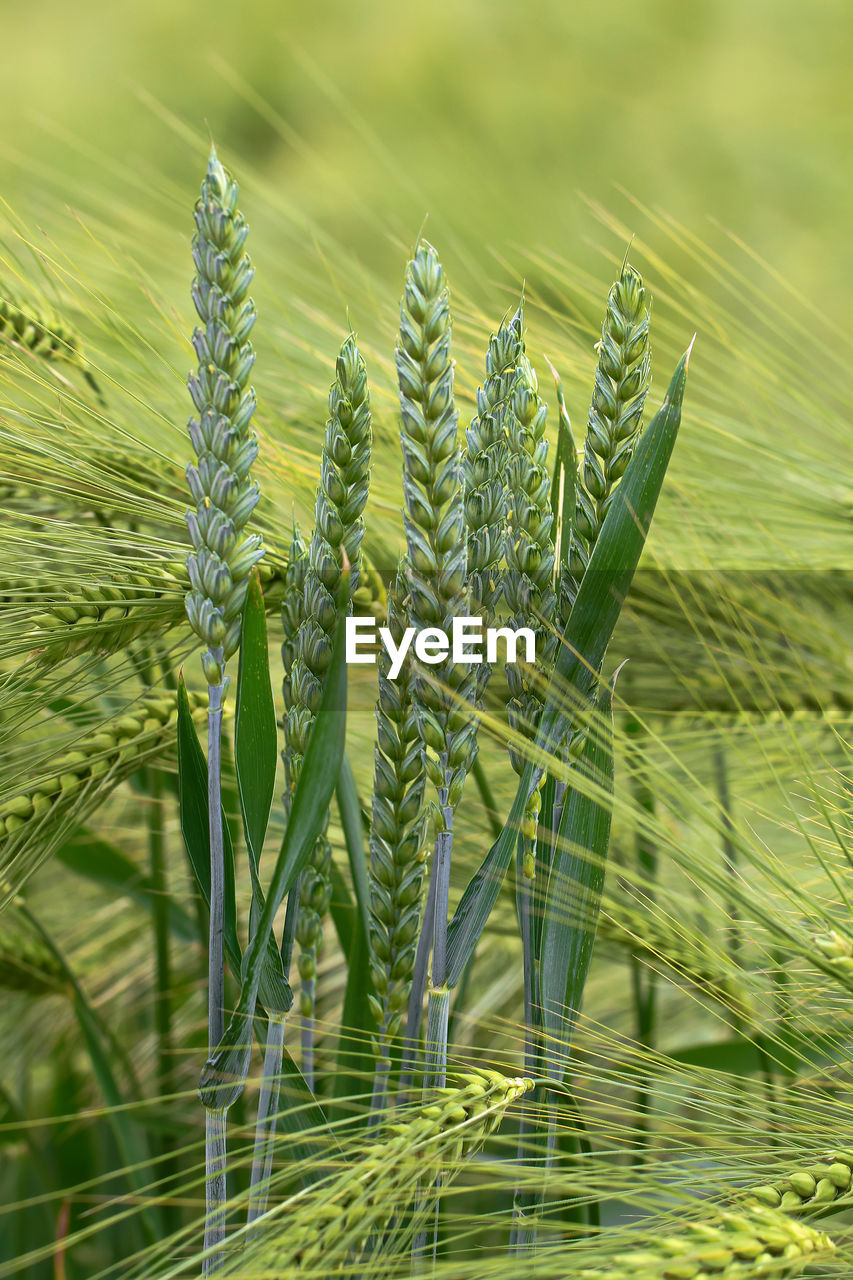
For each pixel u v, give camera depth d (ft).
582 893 2.04
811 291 10.09
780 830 2.58
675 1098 2.08
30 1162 3.10
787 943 2.03
